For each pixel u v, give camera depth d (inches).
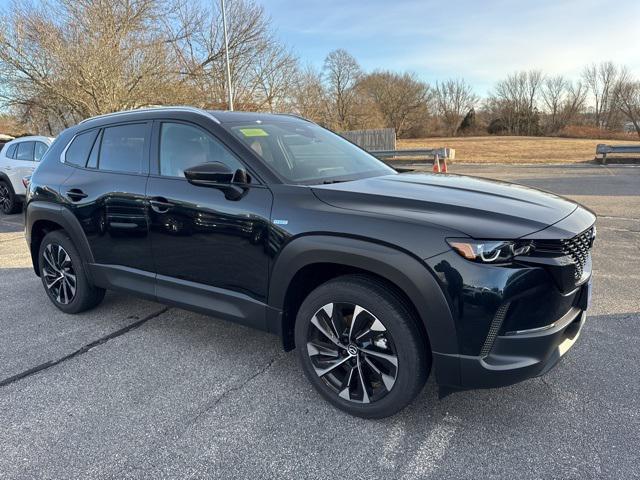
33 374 128.7
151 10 854.5
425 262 90.3
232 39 1047.6
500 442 96.7
